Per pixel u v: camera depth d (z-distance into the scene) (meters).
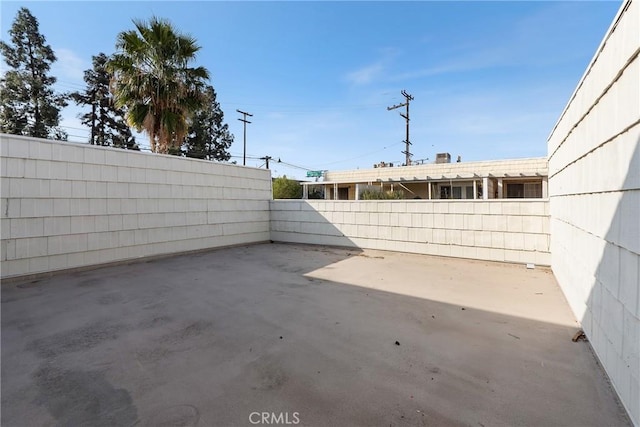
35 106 17.41
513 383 1.86
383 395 1.75
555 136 4.15
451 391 1.79
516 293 3.78
